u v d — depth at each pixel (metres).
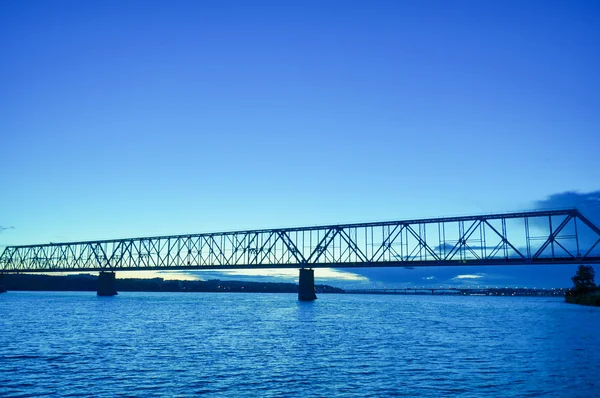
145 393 35.91
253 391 36.53
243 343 64.56
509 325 93.44
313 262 168.12
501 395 35.09
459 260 135.75
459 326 92.56
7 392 36.28
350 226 161.25
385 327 90.38
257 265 183.25
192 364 47.81
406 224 147.62
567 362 48.47
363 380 40.28
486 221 132.75
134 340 67.06
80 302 190.00
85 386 38.09
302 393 35.94
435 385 38.31
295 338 70.81
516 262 127.12
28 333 75.00
